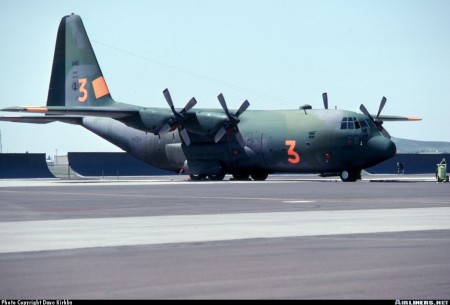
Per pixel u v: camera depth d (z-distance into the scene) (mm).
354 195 64438
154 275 21344
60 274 21547
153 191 75250
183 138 109125
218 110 112938
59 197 64625
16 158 138375
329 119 104938
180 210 47625
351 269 22219
